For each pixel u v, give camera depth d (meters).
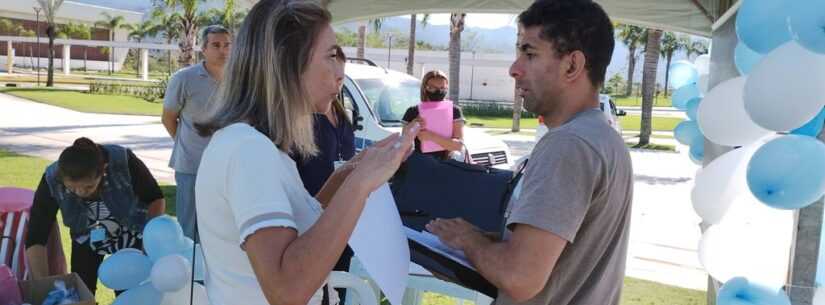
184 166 4.40
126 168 3.03
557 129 1.47
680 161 13.73
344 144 3.28
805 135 2.35
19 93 26.83
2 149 11.09
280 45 1.28
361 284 2.31
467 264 1.55
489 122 25.44
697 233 6.79
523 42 1.56
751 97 2.16
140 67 59.44
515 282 1.39
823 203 2.58
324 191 1.68
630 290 4.79
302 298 1.13
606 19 1.54
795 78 2.04
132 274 2.65
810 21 1.95
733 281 2.52
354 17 5.36
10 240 2.90
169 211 6.75
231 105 1.32
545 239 1.36
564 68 1.51
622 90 59.78
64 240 5.26
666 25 5.05
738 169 2.66
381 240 1.43
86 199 2.95
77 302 2.40
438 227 1.61
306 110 1.33
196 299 1.93
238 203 1.18
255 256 1.15
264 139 1.24
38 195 2.90
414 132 1.30
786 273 2.66
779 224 2.67
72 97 26.09
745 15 2.24
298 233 1.24
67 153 2.79
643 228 7.02
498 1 5.15
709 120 2.69
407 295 2.93
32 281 2.54
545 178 1.39
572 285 1.48
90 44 45.25
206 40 4.30
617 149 1.47
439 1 5.25
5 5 58.53
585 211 1.40
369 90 7.24
